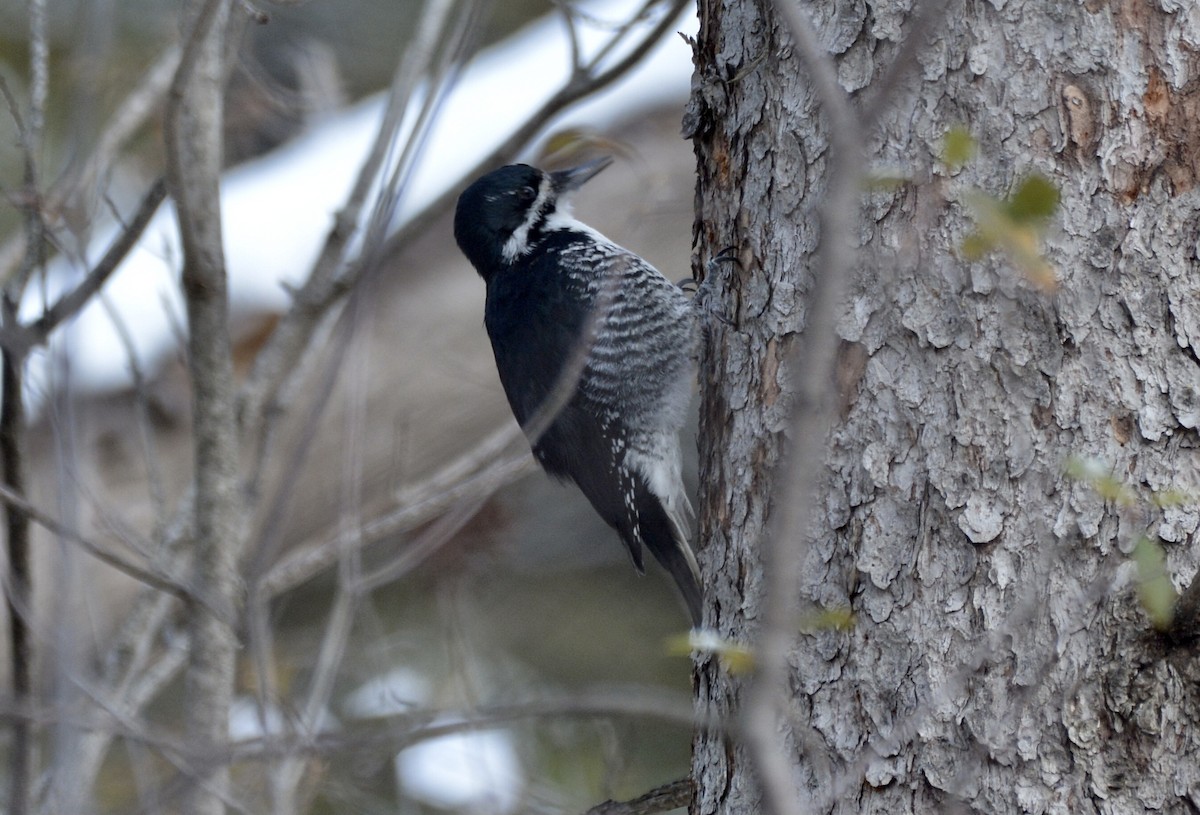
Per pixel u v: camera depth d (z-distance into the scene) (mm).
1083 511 6047
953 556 6180
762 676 3316
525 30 16656
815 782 6277
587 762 13594
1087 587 5996
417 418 13203
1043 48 6340
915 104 6465
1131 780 5852
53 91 15289
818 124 6898
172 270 9078
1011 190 6277
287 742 5465
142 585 10742
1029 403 6176
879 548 6316
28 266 8258
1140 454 6070
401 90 9930
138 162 13109
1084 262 6203
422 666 14109
